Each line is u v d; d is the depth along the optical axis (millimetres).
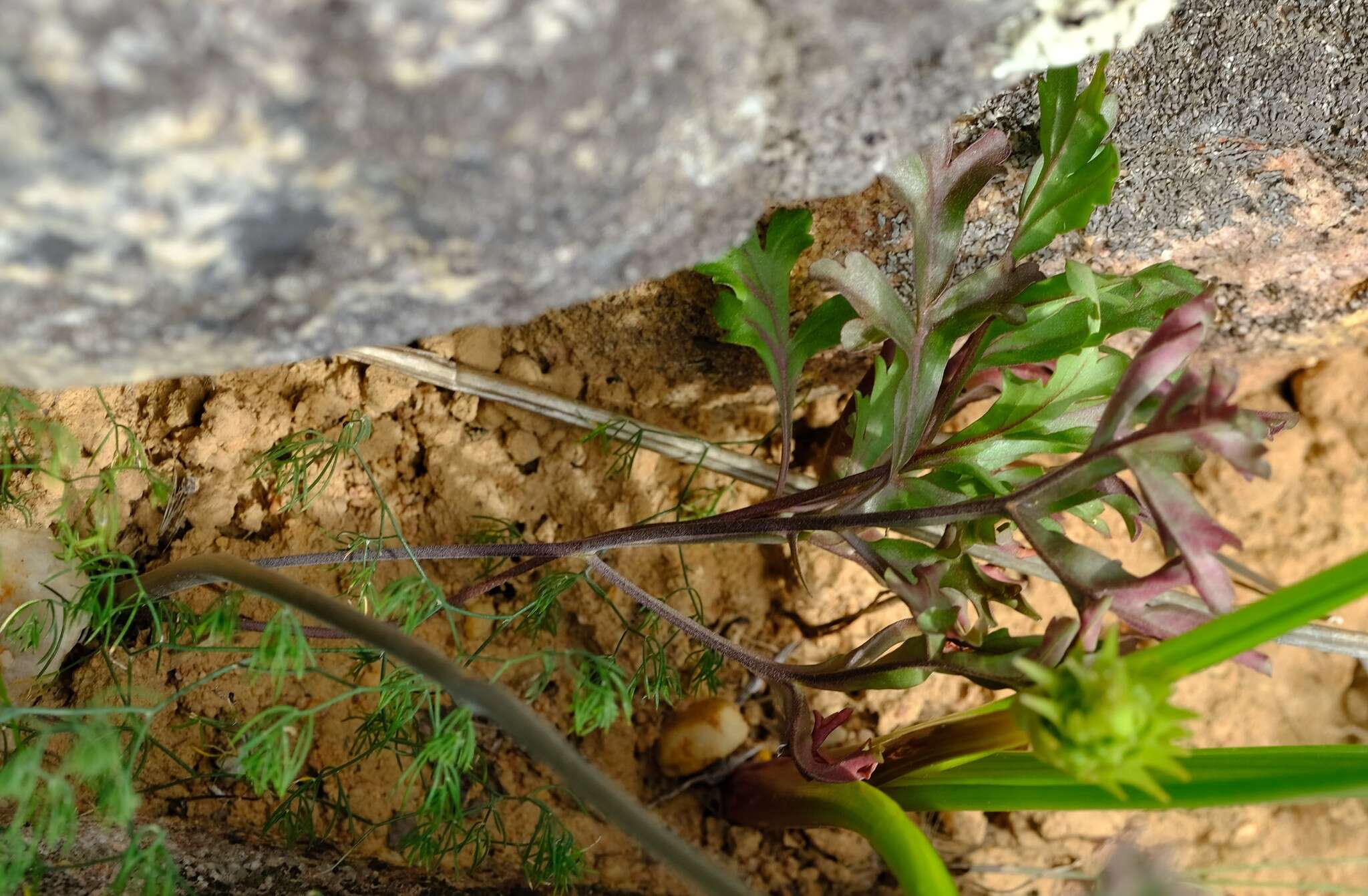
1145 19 205
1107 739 200
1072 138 236
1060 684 204
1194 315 215
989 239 266
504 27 172
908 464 244
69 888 229
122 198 176
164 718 261
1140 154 256
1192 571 211
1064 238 269
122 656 259
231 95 171
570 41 175
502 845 270
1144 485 213
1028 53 203
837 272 235
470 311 198
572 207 187
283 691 268
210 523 271
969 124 248
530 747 210
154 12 161
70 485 240
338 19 169
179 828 251
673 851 208
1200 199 265
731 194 197
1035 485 221
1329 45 245
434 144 178
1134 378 215
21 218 176
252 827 259
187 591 266
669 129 185
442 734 229
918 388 240
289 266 187
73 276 182
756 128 191
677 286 268
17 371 194
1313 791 216
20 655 247
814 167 203
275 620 217
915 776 247
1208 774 222
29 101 166
